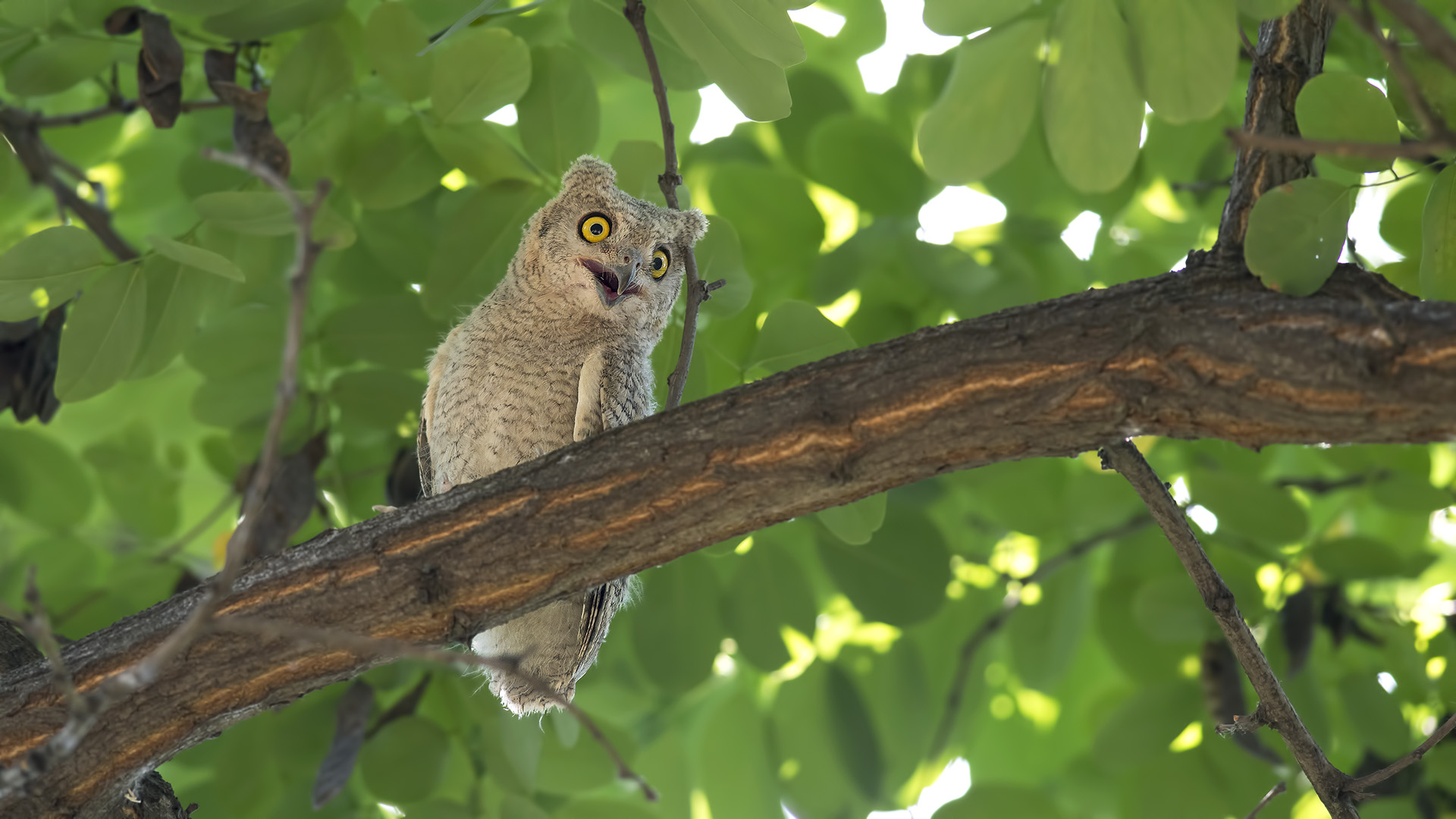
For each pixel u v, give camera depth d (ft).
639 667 32.83
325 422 33.27
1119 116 22.22
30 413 28.27
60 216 31.50
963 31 23.76
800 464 17.95
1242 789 31.30
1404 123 21.08
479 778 32.30
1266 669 19.40
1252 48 20.56
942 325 18.25
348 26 28.76
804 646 41.57
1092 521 36.32
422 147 29.07
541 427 27.14
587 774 32.37
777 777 37.76
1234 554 32.89
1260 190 18.67
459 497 19.06
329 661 18.48
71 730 12.48
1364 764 32.73
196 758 32.71
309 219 11.56
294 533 31.71
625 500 18.34
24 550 34.17
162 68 26.66
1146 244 38.60
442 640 18.79
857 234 33.76
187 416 42.34
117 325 23.68
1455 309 15.60
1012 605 37.35
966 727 40.11
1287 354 15.93
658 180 22.15
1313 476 38.37
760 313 33.60
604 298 26.84
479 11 22.77
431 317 29.43
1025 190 35.96
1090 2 21.62
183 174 34.45
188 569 33.06
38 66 27.45
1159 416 16.88
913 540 33.53
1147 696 32.68
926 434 17.58
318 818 32.19
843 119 34.09
